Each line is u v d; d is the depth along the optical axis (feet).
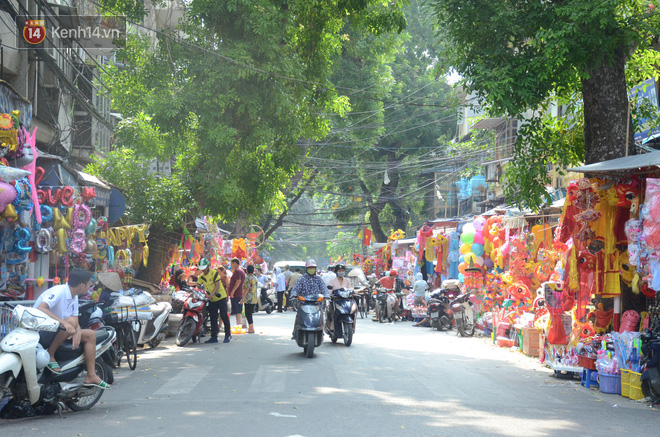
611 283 37.47
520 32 41.57
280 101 61.05
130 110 68.33
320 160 133.49
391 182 152.05
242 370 38.70
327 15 70.28
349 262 218.79
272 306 108.06
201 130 61.31
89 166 69.31
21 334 25.21
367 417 25.22
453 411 26.86
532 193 48.62
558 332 40.57
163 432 22.70
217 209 67.51
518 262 54.34
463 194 130.21
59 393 25.94
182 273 62.90
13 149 35.42
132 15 62.69
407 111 143.95
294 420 24.57
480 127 107.45
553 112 79.41
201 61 60.18
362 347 51.93
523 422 25.11
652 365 30.37
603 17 38.27
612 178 36.73
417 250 91.09
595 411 28.32
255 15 59.11
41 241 40.55
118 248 61.72
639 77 49.44
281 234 269.23
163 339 56.34
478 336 63.93
